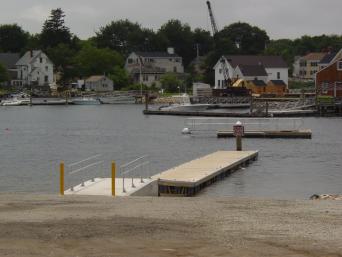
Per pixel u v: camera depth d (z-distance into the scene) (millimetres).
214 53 182250
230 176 40156
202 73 194250
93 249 14539
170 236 15734
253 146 60500
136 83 186250
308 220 17703
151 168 46312
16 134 79062
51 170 45000
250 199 22312
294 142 64000
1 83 177875
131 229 16453
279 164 46688
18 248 14562
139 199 22422
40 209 19531
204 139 68875
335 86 120188
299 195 34000
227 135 70062
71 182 39031
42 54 186750
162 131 80688
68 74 191125
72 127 90000
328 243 15039
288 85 177250
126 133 78750
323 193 34625
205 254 14133
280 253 14203
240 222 17391
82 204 20781
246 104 128500
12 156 54406
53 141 69250
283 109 110375
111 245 14883
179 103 135375
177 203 21016
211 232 16172
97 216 18203
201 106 123188
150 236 15727
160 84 183500
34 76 185250
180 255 14070
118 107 147500
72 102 160250
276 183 37969
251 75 156000
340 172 42875
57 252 14266
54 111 133875
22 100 159000
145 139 70375
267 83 155875
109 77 182625
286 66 161875
